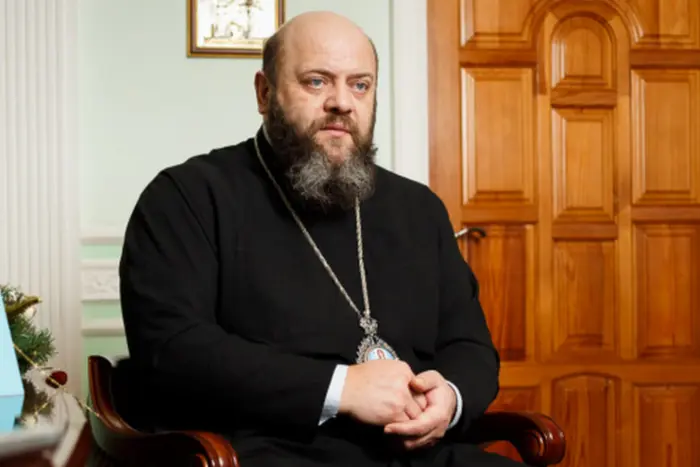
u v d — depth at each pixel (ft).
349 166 5.96
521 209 10.50
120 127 9.71
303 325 5.72
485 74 10.50
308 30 6.05
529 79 10.55
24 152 9.52
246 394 5.24
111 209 9.68
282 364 5.32
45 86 9.54
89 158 9.66
